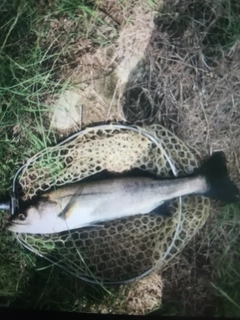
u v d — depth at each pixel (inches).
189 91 42.3
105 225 42.8
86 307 42.8
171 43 42.3
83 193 41.1
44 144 43.0
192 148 42.2
